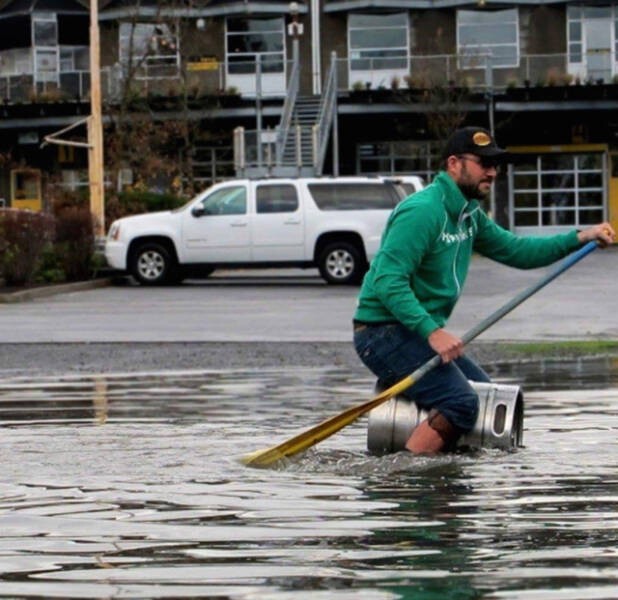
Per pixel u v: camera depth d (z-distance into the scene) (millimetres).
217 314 32000
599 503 9125
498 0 70438
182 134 66188
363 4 70875
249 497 9594
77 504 9430
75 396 16938
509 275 44375
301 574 7211
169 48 70438
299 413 14734
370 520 8648
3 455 11719
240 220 42531
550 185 71250
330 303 34875
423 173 70875
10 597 6852
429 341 11195
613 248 62281
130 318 31266
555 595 6676
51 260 43906
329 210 42156
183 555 7746
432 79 66562
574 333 26000
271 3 71250
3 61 75438
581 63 67375
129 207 55656
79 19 74500
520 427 11922
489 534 8141
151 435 12977
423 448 11406
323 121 65562
